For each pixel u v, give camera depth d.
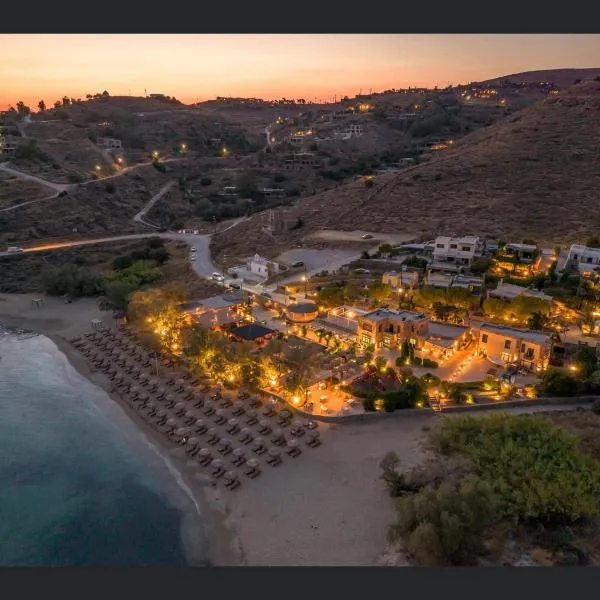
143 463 55.84
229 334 81.00
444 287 88.00
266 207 186.50
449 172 160.00
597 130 168.75
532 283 90.75
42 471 55.44
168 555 43.34
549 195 139.50
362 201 154.12
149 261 127.81
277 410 61.22
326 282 103.00
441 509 37.84
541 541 39.22
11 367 80.19
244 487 50.09
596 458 46.06
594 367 61.84
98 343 85.50
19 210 154.75
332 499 47.38
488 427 48.25
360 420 59.22
